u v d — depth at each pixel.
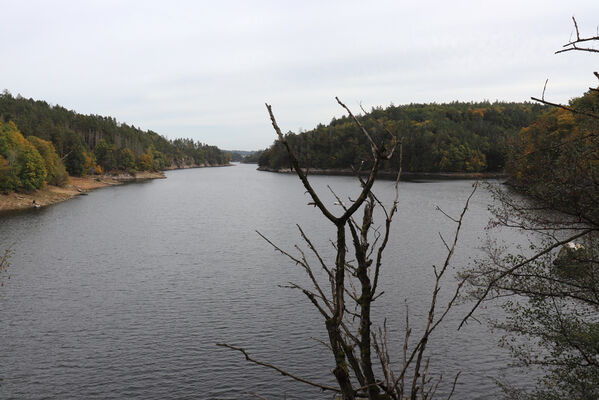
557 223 9.70
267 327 29.33
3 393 22.00
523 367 22.83
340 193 120.62
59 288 37.78
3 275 41.56
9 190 103.06
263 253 50.09
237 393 22.03
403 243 51.72
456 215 71.19
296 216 81.69
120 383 22.95
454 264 41.84
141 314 31.81
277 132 2.85
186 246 54.72
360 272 3.24
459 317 29.61
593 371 12.80
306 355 25.62
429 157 188.25
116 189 150.75
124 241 58.16
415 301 32.94
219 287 37.66
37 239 59.34
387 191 115.69
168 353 25.97
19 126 171.88
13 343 27.38
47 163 126.06
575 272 11.58
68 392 22.17
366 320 3.16
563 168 9.07
